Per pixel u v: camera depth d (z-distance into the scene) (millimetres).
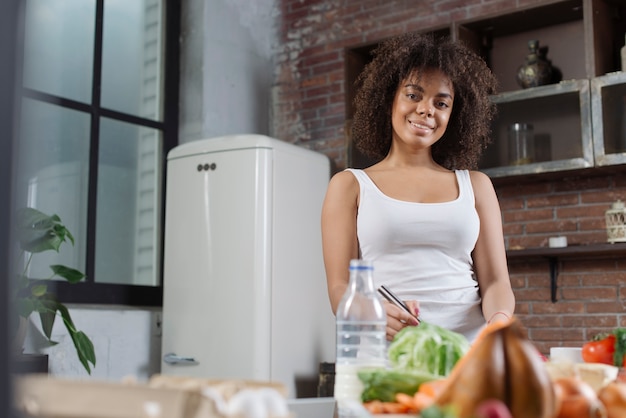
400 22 4676
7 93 451
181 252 4117
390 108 2033
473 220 1849
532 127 3928
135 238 4340
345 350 1193
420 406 892
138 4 4539
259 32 5055
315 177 4297
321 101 4898
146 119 4477
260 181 3969
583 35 4125
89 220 4098
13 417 457
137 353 4184
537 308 4094
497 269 1878
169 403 694
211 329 3975
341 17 4895
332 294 1738
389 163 1951
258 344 3865
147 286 4293
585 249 3783
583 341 3953
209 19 4707
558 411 831
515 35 4336
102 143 4238
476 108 2059
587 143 3748
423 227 1807
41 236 3463
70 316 3895
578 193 4035
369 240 1815
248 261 3932
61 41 4098
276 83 5066
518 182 4180
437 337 1098
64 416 700
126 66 4438
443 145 2098
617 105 3715
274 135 5047
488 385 789
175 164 4207
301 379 4027
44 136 3943
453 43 1982
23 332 3309
